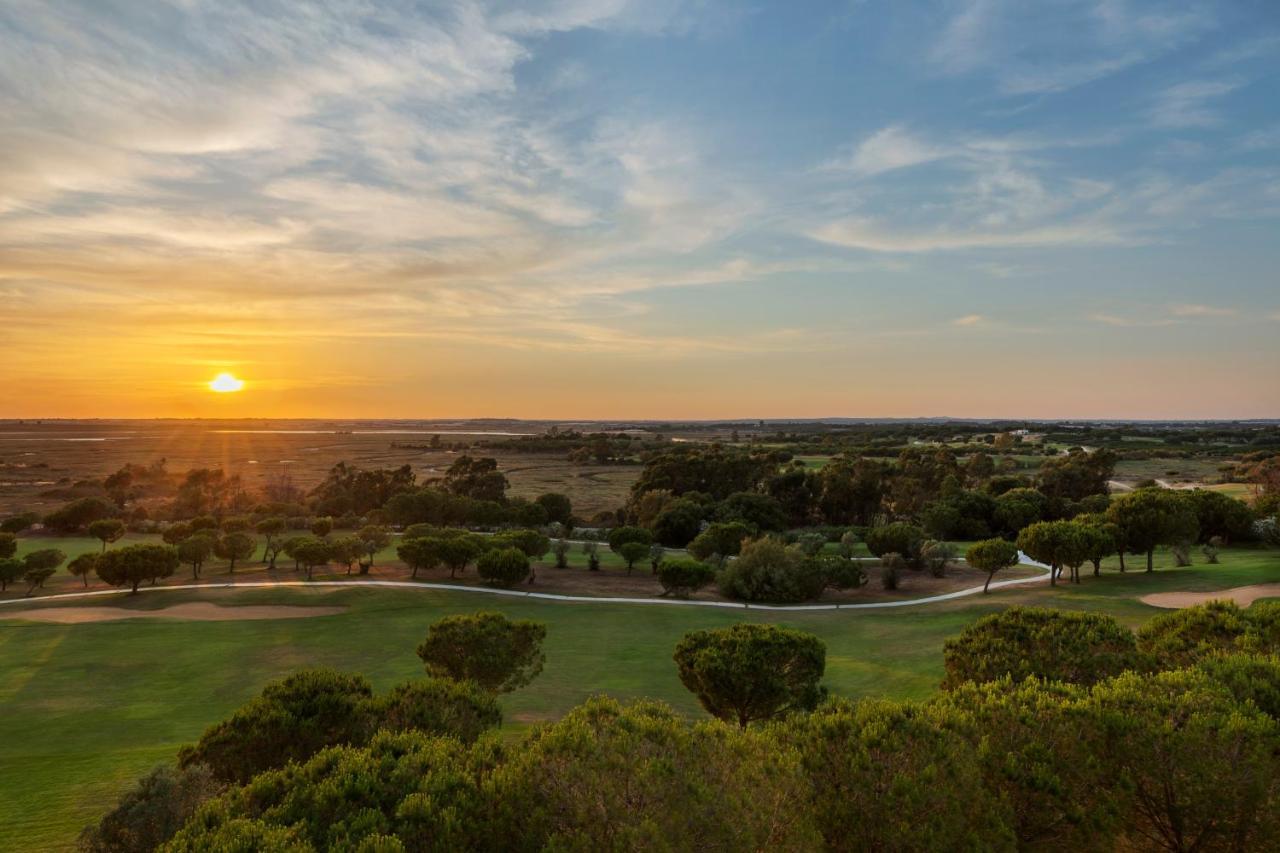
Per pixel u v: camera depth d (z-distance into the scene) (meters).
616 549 71.81
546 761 10.89
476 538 68.62
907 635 41.56
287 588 56.09
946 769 11.31
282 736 15.05
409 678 34.44
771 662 20.48
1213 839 11.75
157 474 153.88
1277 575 46.75
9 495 131.00
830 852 11.30
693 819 9.65
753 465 112.69
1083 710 12.86
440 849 9.51
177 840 9.09
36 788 19.52
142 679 33.69
